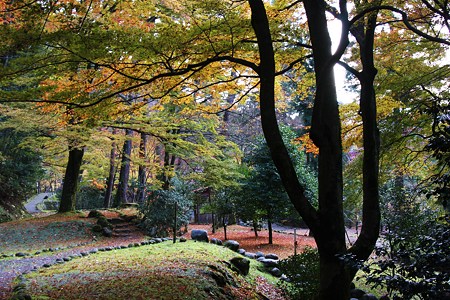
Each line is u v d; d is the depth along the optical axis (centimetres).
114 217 1416
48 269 684
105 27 533
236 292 635
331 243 401
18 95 480
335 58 432
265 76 434
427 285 239
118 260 738
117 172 2445
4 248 995
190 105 852
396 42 738
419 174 1027
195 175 1290
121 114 646
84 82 542
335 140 425
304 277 640
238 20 509
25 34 432
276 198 1233
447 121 281
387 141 818
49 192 3738
